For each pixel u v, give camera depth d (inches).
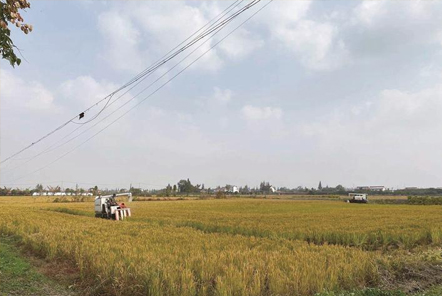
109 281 382.0
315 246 621.6
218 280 342.0
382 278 447.5
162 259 439.8
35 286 395.5
